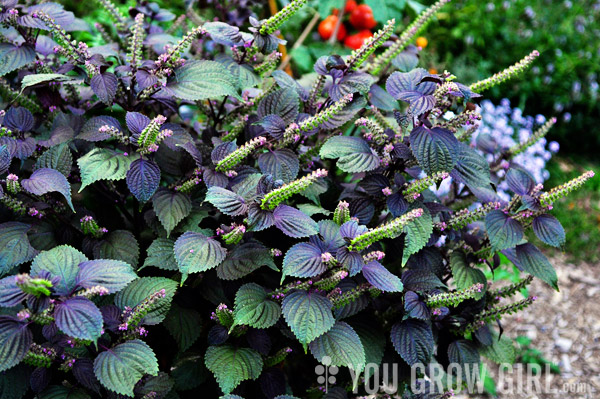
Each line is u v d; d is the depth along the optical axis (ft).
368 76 5.24
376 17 6.71
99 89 5.02
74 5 7.73
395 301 5.21
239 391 5.23
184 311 5.16
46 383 4.75
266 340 5.07
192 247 4.89
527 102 11.84
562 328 8.28
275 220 4.86
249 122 5.36
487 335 5.36
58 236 5.08
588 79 11.90
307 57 7.45
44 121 5.40
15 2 5.12
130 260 5.04
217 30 5.24
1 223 4.95
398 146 5.08
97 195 5.38
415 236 5.04
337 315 5.05
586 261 9.59
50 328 4.65
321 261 4.83
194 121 6.06
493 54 11.61
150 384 4.98
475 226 5.65
